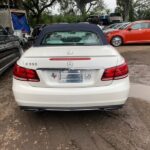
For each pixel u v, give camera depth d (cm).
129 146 421
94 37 570
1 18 1911
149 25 1905
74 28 578
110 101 447
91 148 418
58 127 490
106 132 468
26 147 424
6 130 480
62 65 439
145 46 1814
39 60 446
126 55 1371
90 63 440
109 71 445
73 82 442
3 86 758
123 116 532
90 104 445
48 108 448
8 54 866
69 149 416
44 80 445
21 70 453
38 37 571
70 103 442
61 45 553
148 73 905
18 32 1564
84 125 497
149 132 465
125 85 456
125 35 1875
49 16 4912
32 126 495
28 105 451
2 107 589
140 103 603
